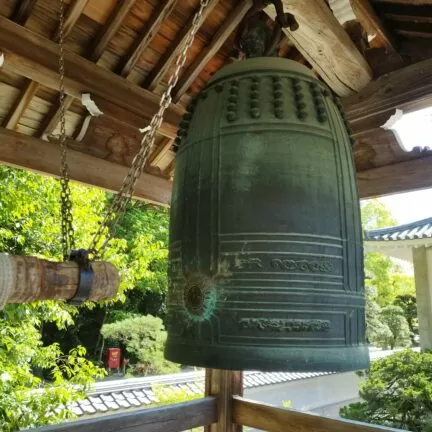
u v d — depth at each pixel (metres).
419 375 6.03
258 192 1.62
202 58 4.02
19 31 3.30
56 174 3.65
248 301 1.53
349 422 3.21
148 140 1.98
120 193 2.04
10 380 5.01
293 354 1.47
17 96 3.79
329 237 1.64
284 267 1.55
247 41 2.11
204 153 1.78
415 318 18.72
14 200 5.86
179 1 3.80
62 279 1.71
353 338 1.63
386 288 20.20
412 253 8.41
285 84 1.85
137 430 3.36
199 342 1.57
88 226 6.38
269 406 3.71
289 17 2.15
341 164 1.80
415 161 3.61
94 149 3.84
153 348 12.65
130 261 7.97
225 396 3.94
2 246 6.05
